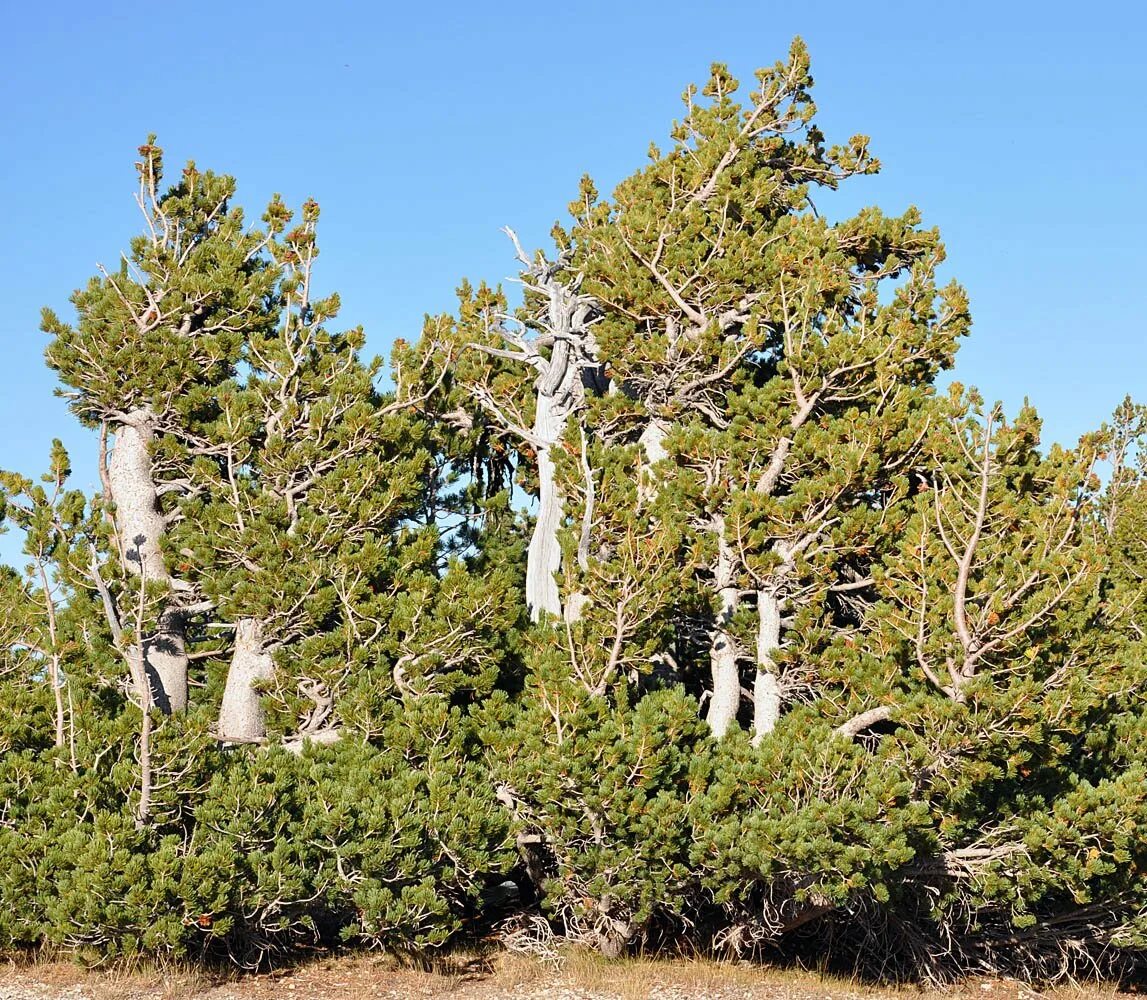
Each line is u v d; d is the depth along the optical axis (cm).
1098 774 1880
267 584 2014
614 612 1873
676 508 2123
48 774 1673
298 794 1736
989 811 1784
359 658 1995
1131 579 3003
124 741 1712
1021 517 1959
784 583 2088
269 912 1658
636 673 1970
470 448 2709
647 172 2727
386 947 1803
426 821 1716
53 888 1590
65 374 2203
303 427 2220
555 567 2427
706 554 2117
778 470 2136
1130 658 1730
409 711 1883
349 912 1828
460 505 2773
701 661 2600
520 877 2189
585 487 2092
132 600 1788
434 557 2298
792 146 2938
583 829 1742
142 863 1560
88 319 2195
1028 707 1566
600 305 2539
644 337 2448
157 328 2264
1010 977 1912
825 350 2108
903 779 1647
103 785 1670
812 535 2047
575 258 2795
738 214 2595
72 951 1606
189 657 2341
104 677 2038
